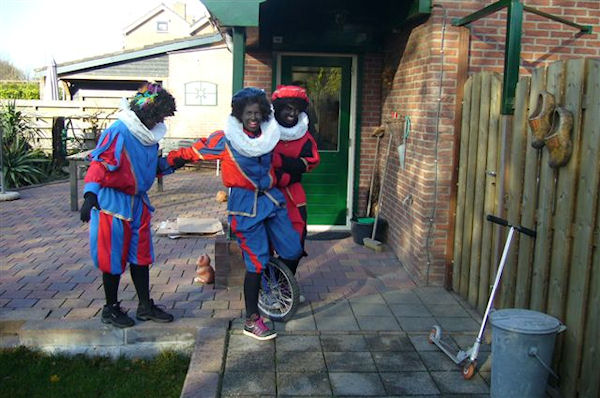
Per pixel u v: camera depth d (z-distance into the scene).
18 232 7.46
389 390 3.55
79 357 4.23
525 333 3.13
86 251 6.50
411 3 5.44
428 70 5.27
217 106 17.20
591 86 3.26
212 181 12.99
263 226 4.27
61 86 19.52
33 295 4.98
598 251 3.17
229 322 4.41
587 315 3.29
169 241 7.00
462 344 4.16
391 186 6.78
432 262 5.41
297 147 4.52
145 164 4.05
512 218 4.16
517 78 4.25
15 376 3.93
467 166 5.00
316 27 6.92
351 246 6.88
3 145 12.14
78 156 8.93
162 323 4.35
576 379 3.36
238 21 5.12
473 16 4.83
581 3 5.46
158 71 18.20
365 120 7.48
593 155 3.21
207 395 3.42
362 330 4.38
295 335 4.28
